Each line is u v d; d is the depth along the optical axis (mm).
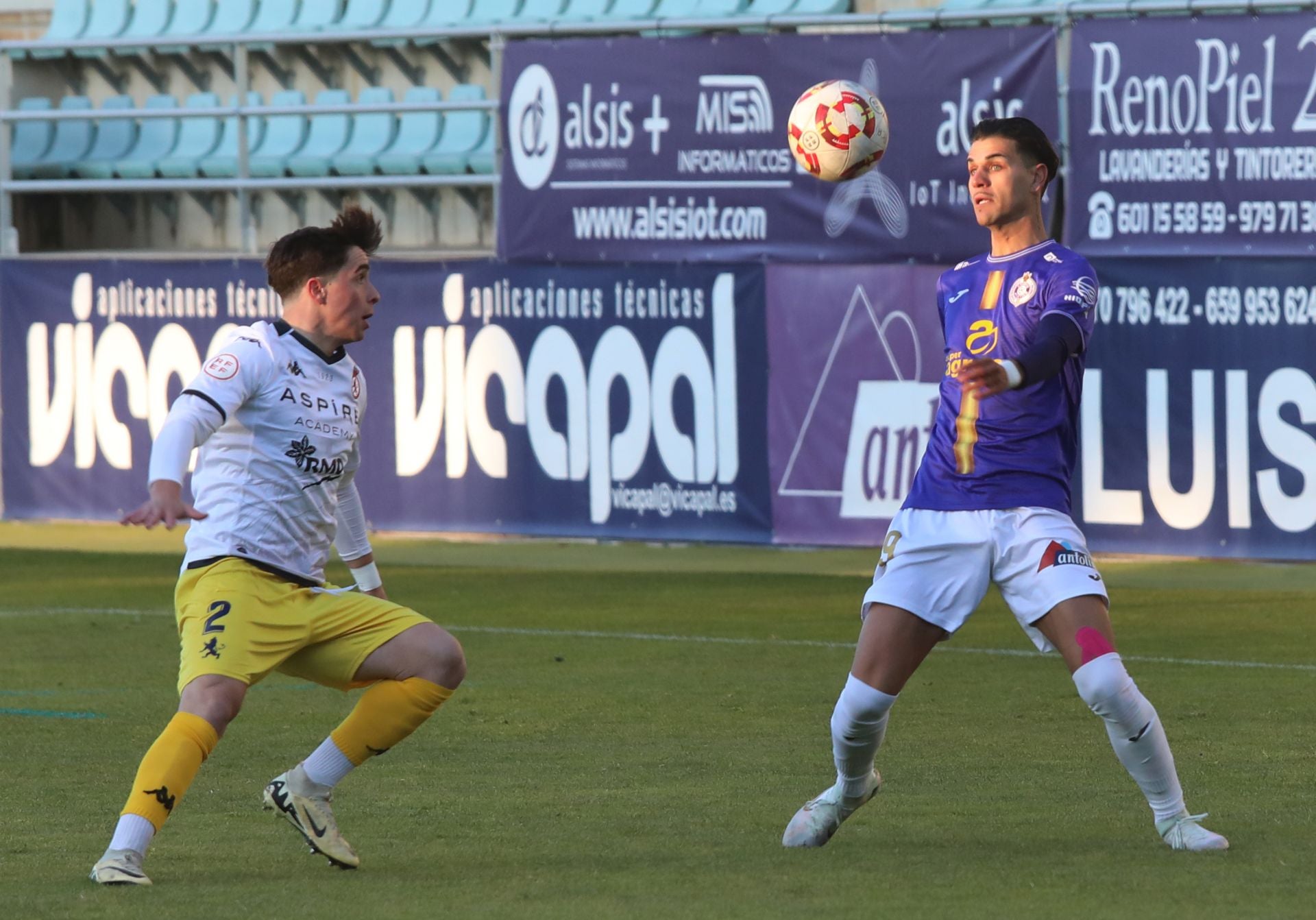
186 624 17078
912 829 19094
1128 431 42062
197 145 67375
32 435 52406
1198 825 17781
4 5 73938
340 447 17391
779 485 45312
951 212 43312
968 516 17438
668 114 45594
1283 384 40625
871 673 17406
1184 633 34188
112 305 51312
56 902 15750
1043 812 19969
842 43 44031
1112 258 42000
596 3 63531
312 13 67438
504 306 47406
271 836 19125
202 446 17250
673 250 45781
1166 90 41312
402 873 17141
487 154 61812
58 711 27516
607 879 16719
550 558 45875
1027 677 29922
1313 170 40062
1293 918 14859
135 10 70375
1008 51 42688
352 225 17469
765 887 16266
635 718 26703
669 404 46094
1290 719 26031
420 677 17172
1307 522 40625
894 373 44062
